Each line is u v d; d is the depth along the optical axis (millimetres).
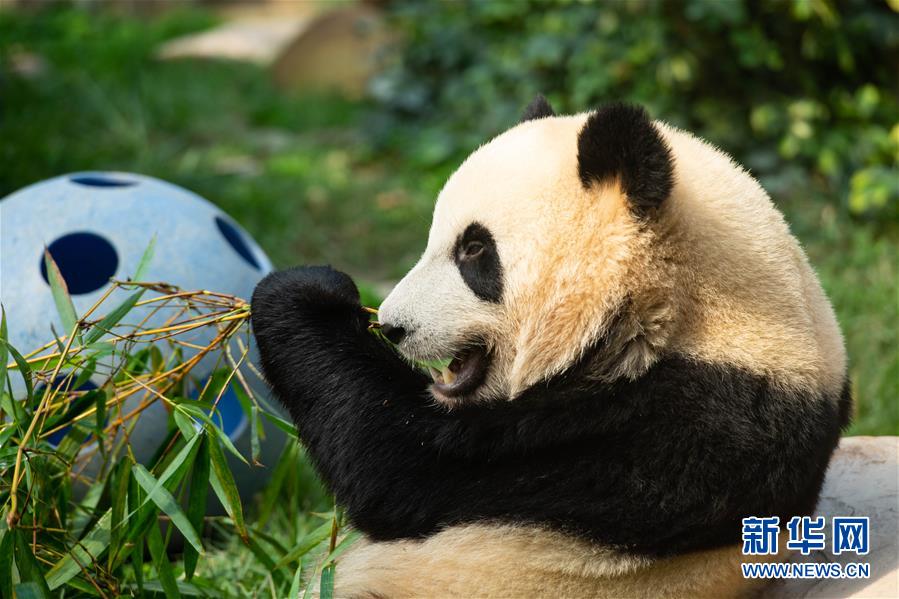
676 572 3229
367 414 3557
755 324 3168
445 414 3488
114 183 5145
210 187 9891
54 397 3834
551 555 3188
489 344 3541
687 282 3180
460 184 3545
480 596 3283
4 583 3416
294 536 4578
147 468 4105
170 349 4445
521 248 3373
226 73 17094
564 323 3307
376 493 3455
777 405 3104
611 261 3223
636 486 3111
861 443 4395
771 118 9297
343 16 16344
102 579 3805
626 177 3172
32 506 3643
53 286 3916
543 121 3643
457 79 12016
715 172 3398
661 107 9672
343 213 10383
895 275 7719
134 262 4574
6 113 11891
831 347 3373
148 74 16062
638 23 9781
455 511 3344
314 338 3783
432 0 12414
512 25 11492
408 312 3568
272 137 13625
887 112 9453
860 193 8648
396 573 3418
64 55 16766
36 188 4895
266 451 4828
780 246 3314
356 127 13641
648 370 3182
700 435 3076
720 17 9047
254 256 5238
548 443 3246
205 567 4543
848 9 9109
